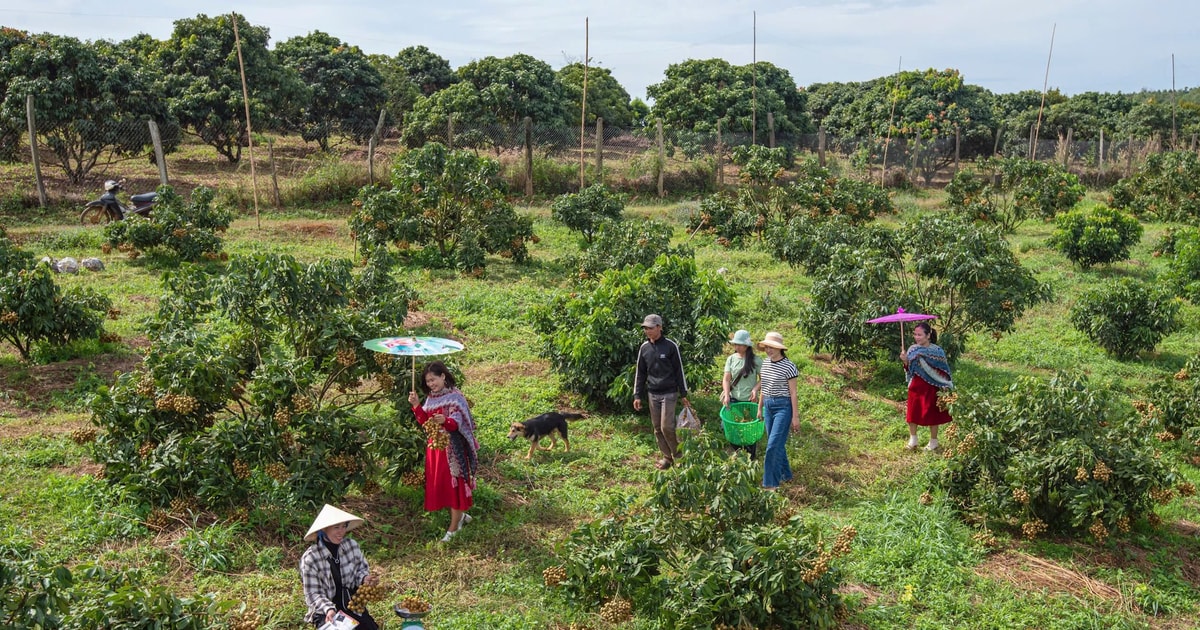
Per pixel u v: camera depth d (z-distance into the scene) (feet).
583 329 30.55
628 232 48.83
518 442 28.43
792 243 55.42
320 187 71.26
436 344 20.27
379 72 105.40
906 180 102.99
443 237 54.44
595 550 18.13
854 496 26.11
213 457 21.52
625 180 87.40
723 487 18.13
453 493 21.59
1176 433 32.53
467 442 21.74
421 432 23.52
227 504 21.53
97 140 68.03
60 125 67.10
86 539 20.33
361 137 102.27
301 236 60.13
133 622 14.21
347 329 23.45
